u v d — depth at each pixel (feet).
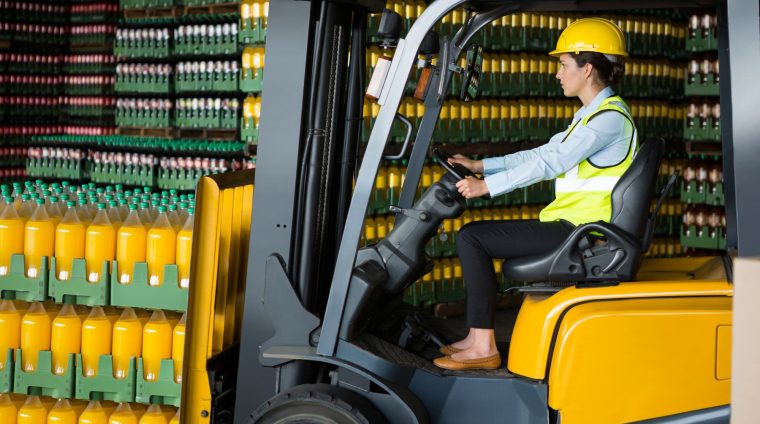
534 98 26.45
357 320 11.90
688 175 25.94
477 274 12.47
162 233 13.46
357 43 13.60
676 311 11.32
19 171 35.01
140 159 28.40
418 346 13.55
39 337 13.87
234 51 26.45
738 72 10.53
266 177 12.51
